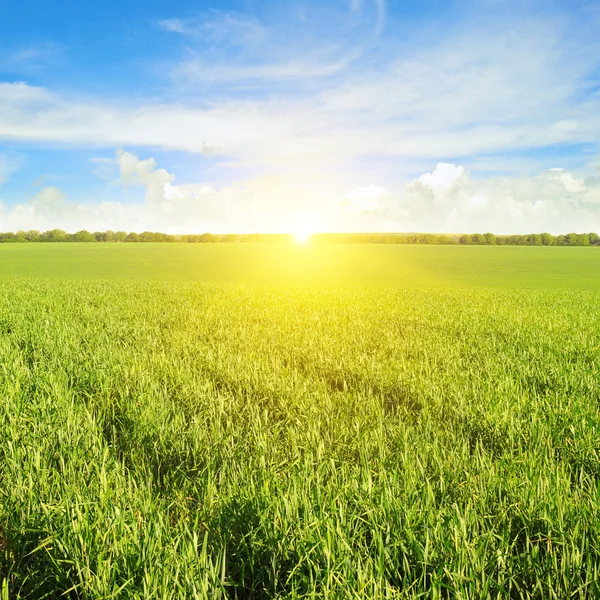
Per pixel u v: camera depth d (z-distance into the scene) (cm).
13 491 367
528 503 346
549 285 4597
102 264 6581
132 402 597
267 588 288
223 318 1445
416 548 292
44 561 311
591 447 461
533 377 768
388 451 457
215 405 600
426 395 651
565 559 282
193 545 294
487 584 262
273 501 340
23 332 1128
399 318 1515
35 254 7781
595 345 1062
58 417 536
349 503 354
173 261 7106
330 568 276
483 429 535
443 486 379
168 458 463
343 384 735
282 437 513
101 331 1169
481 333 1242
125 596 264
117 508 325
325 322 1400
